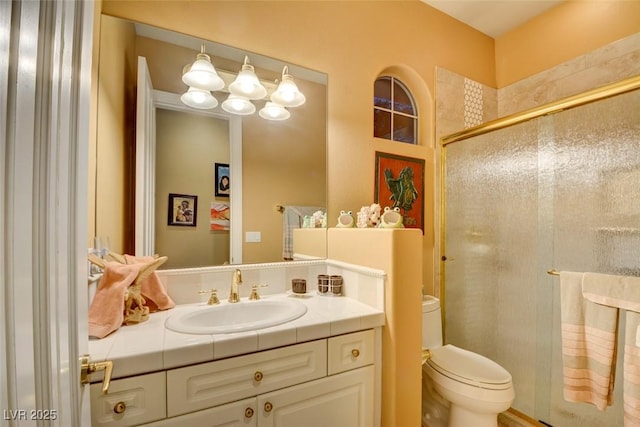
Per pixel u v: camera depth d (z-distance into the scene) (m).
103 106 1.16
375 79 1.85
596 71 1.83
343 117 1.72
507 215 1.76
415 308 1.27
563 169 1.51
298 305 1.28
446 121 2.12
